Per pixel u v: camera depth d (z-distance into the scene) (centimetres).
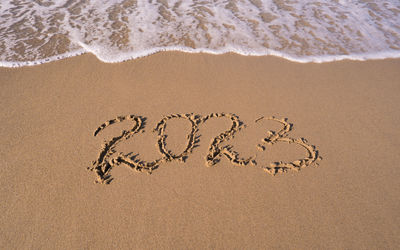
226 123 278
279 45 410
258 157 244
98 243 180
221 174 228
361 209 205
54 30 415
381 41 427
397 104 309
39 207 200
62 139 254
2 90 305
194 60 370
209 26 445
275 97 313
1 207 199
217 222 194
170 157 240
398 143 261
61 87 314
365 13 498
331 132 271
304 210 203
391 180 227
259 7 507
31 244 180
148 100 301
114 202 204
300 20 473
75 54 369
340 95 321
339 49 406
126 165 232
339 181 225
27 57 358
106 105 293
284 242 184
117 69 347
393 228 194
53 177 221
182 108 293
